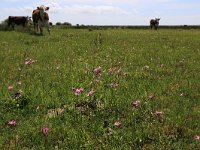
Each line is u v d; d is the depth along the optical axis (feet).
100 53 62.95
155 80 40.06
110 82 38.50
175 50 68.28
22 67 49.16
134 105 30.68
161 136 25.12
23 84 38.60
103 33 134.72
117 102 31.35
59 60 54.65
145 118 28.12
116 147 23.93
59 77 41.45
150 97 32.73
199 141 24.49
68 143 24.64
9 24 177.06
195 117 28.63
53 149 23.99
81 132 26.02
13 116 29.45
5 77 42.55
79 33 132.67
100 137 25.34
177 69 46.80
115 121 27.73
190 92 35.12
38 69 47.19
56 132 26.14
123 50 67.72
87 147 23.89
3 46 76.54
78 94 32.81
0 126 27.76
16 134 26.27
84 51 66.28
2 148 24.12
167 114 29.09
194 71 45.80
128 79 40.45
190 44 82.79
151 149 23.57
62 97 33.32
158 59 55.52
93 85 37.19
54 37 105.81
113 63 50.90
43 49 70.13
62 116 29.01
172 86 37.14
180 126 26.61
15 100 32.04
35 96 33.73
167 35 125.18
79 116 28.78
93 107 30.66
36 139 25.29
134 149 23.70
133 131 26.02
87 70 44.88
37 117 29.04
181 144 24.29
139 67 48.08
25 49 70.23
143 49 69.77
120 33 137.59
